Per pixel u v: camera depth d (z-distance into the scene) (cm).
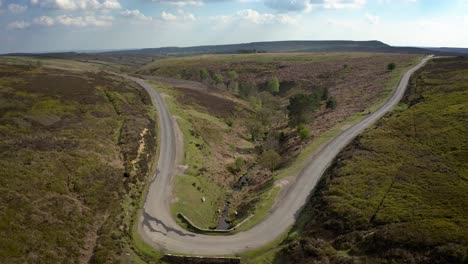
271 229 4238
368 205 3900
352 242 3428
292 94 14938
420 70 12106
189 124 8831
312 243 3547
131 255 3844
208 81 17350
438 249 2867
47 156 4978
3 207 3600
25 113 6625
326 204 4206
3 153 4716
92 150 5731
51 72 11225
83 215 4166
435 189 3925
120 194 4919
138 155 6250
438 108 6700
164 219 4603
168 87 13412
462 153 4709
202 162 6944
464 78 9000
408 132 5853
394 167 4684
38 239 3453
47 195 4134
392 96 9581
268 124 10781
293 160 6222
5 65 11588
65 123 6675
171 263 3744
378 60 17200
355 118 8125
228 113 11288
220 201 5781
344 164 5116
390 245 3116
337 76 15212
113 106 8700
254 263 3644
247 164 7819
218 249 3941
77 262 3503
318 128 8131
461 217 3259
